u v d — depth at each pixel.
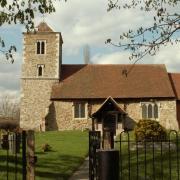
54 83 49.56
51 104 47.97
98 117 46.06
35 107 49.16
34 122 48.84
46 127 47.31
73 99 47.94
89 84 49.34
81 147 25.94
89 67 51.91
